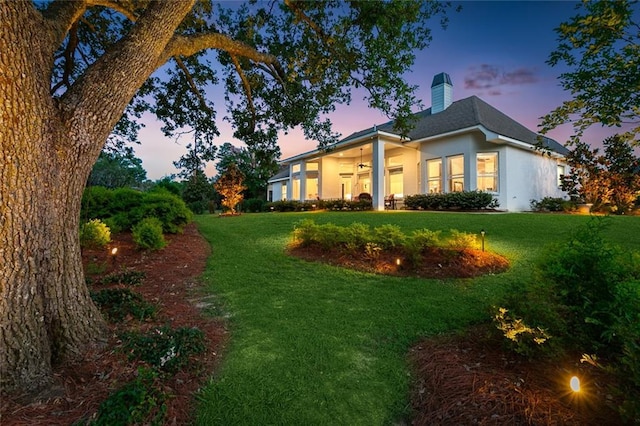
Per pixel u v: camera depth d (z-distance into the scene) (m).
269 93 7.04
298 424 1.97
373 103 5.76
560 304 2.44
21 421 1.72
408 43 5.21
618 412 1.64
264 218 12.43
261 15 5.88
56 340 2.31
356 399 2.20
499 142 13.02
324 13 5.40
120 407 1.77
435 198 13.78
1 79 1.98
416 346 2.88
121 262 5.52
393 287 4.54
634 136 2.71
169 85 6.75
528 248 6.75
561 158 15.61
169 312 3.57
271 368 2.54
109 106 2.62
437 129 14.82
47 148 2.26
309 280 4.89
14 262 2.06
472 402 2.01
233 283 4.75
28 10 2.15
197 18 5.40
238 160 31.03
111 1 3.95
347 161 19.83
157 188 10.07
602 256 2.51
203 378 2.37
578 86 2.81
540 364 2.26
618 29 2.45
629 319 1.96
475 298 4.02
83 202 7.43
